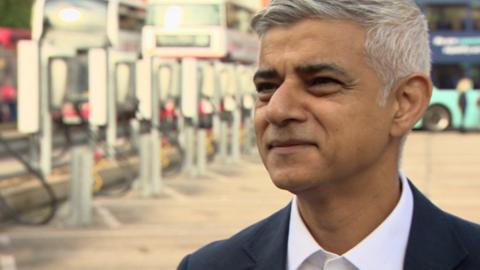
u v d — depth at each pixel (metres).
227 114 21.86
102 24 20.81
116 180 16.75
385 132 2.03
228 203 14.56
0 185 13.29
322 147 1.98
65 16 20.70
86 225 12.17
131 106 17.41
